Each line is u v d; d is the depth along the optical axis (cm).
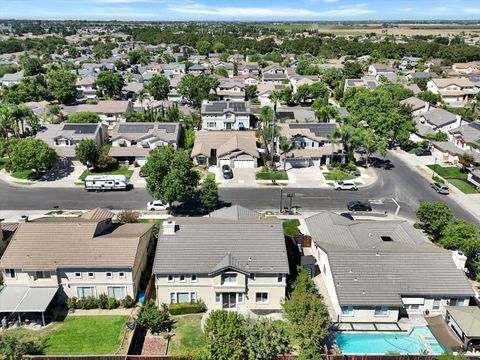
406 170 8925
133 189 7856
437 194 7775
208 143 9369
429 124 11538
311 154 8931
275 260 4616
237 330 3759
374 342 4231
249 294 4659
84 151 8381
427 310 4556
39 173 8481
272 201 7400
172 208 7044
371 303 4344
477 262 4959
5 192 7681
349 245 5056
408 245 5112
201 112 11631
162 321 4284
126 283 4684
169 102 13275
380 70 19838
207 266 4550
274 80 17725
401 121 10075
